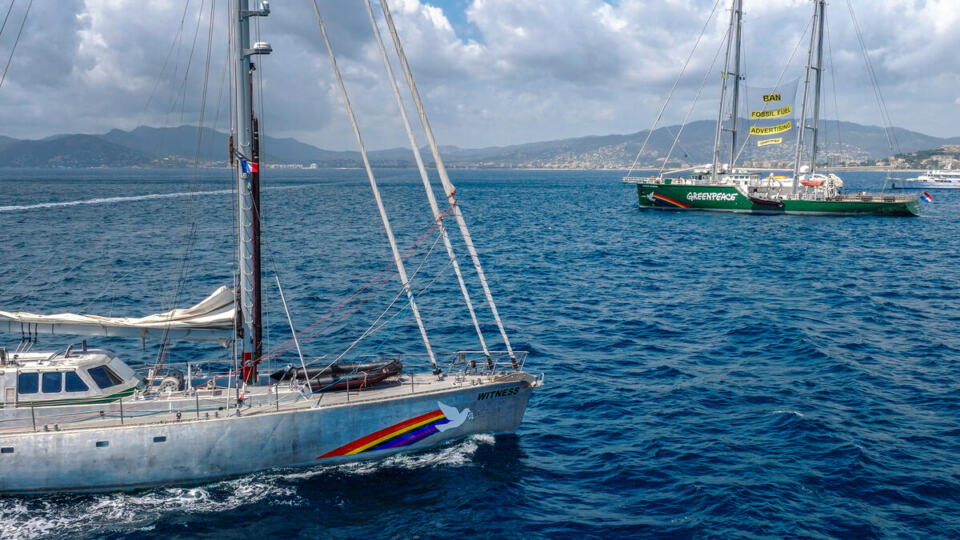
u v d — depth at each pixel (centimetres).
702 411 2464
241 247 1894
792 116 9862
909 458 2077
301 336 3362
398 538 1666
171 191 15338
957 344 3272
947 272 5328
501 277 5056
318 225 8569
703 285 4794
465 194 17825
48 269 5112
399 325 3578
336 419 1903
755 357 3094
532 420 2391
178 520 1692
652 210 11044
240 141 1823
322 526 1697
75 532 1638
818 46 9631
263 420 1831
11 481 1720
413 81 1981
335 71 2041
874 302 4212
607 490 1925
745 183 10275
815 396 2588
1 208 10806
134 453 1758
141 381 1991
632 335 3469
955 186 19200
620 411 2472
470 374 2180
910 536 1684
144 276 4891
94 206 11181
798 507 1814
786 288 4681
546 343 3319
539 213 11144
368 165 2086
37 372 1806
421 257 5953
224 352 2959
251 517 1712
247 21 1775
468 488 1886
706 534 1702
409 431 2008
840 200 9588
